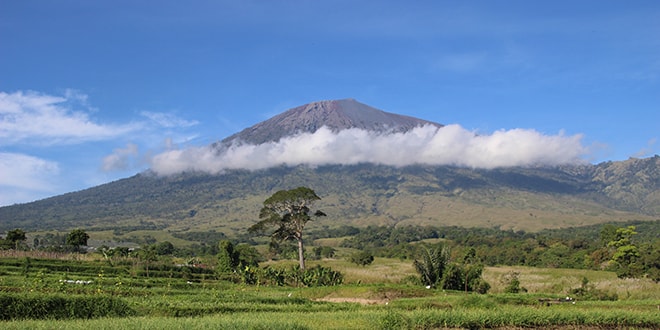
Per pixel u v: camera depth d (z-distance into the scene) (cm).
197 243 15312
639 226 14238
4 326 1591
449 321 2014
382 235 15000
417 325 1955
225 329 1616
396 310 2245
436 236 15212
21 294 1947
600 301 2962
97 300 2038
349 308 2544
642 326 2162
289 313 2211
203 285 3947
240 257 6078
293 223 6162
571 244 8912
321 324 1819
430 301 2641
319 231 18800
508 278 4925
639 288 4256
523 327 2084
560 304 2761
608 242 7644
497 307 2402
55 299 1948
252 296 3122
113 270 4656
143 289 3138
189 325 1648
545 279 5328
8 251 5356
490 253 8956
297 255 8825
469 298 2683
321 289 3462
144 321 1739
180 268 5206
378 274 5547
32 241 12469
